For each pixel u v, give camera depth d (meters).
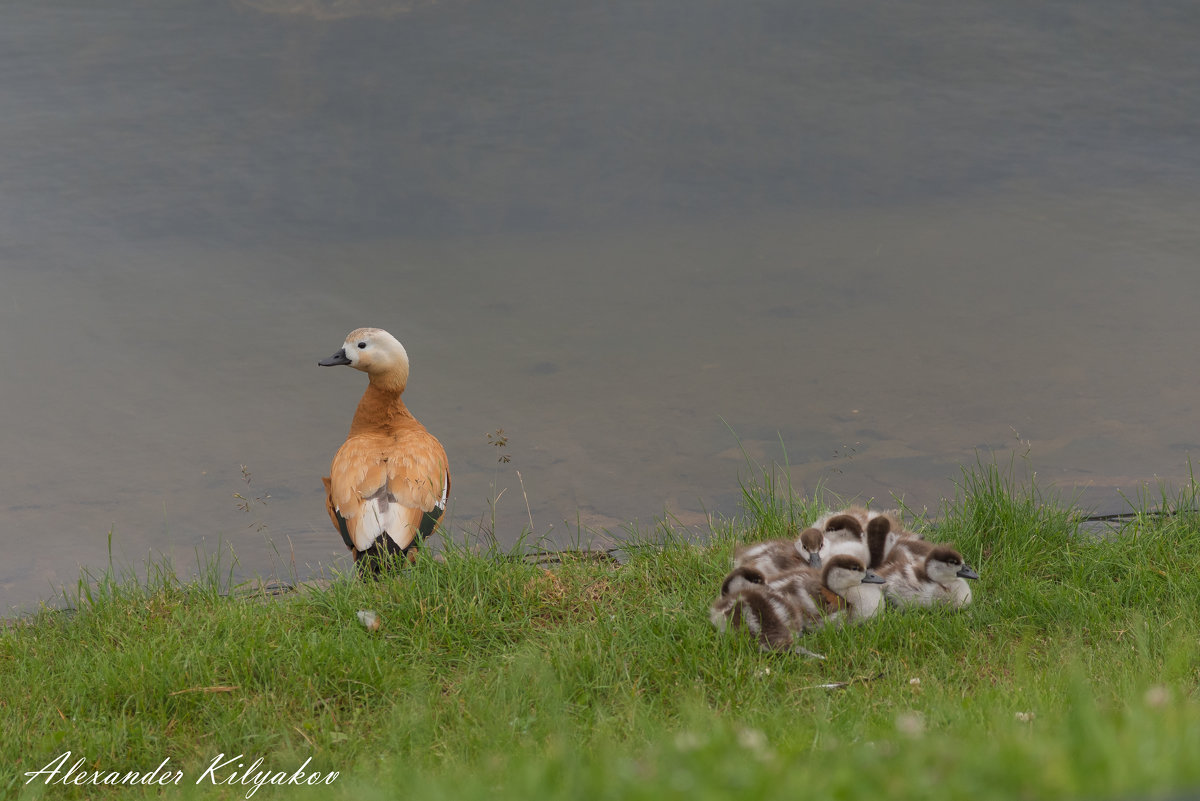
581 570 10.95
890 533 10.48
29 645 9.83
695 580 10.66
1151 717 4.61
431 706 8.41
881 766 4.28
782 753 5.24
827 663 8.94
